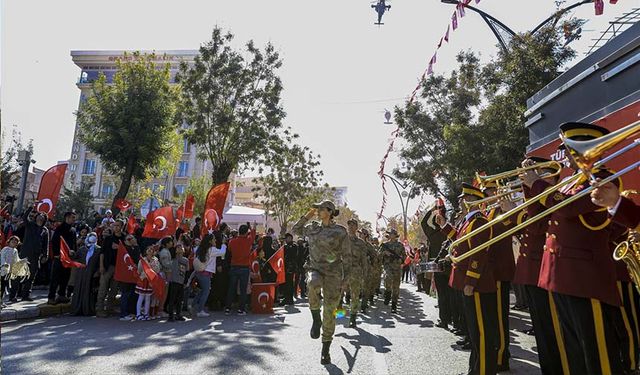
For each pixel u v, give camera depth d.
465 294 4.72
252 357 6.05
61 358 5.80
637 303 4.38
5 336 7.22
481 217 4.93
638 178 4.21
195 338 7.31
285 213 40.69
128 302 9.64
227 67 21.41
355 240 9.09
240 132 21.50
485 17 13.12
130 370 5.27
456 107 19.88
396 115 21.53
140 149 21.88
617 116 4.62
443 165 19.81
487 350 4.65
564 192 3.56
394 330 8.38
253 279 12.43
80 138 24.23
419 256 19.72
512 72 12.72
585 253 3.37
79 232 14.35
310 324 9.21
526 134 12.27
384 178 22.36
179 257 9.48
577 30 12.08
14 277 9.99
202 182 49.97
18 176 30.64
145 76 23.75
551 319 4.52
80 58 69.19
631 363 4.06
